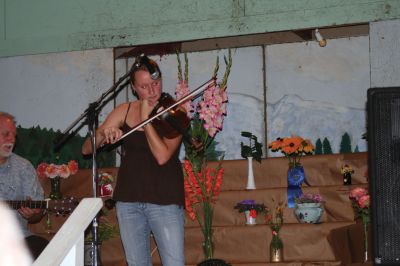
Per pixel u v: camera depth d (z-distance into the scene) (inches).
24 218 166.1
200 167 180.5
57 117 221.9
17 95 226.4
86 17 223.5
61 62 223.9
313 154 203.2
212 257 174.6
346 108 211.8
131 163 135.6
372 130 99.2
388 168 98.6
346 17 195.6
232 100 221.5
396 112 98.7
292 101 216.8
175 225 133.9
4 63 229.0
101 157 213.0
